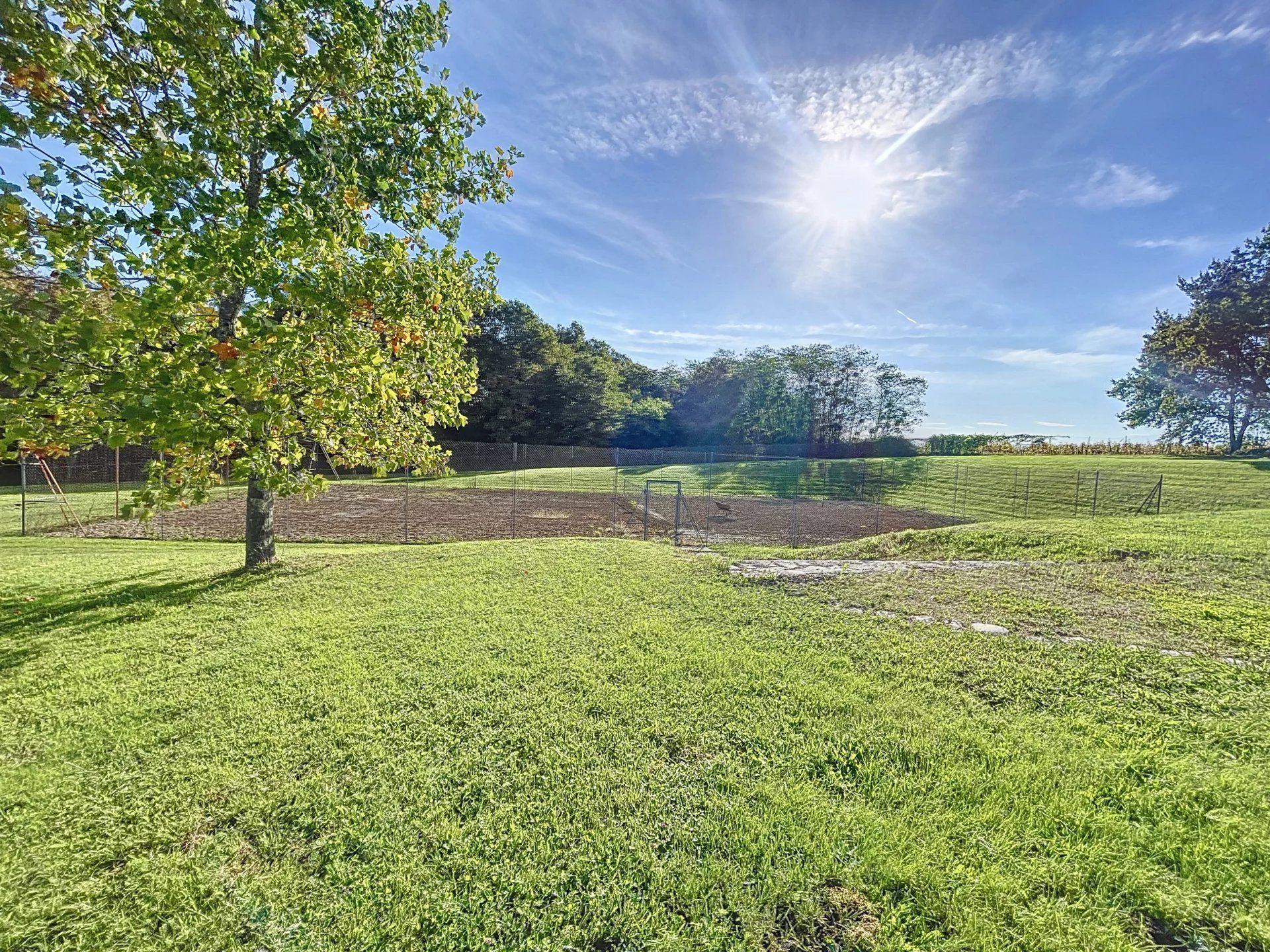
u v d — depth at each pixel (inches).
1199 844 80.4
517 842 85.3
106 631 185.3
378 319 207.9
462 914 72.8
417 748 112.3
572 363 1603.1
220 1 166.4
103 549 392.2
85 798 98.8
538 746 111.7
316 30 209.9
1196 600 189.9
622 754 108.4
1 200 113.9
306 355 179.0
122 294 140.3
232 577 253.3
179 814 93.9
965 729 115.0
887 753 106.6
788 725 118.5
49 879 80.4
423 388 251.4
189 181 153.7
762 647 164.2
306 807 94.8
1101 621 174.9
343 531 551.5
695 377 1994.3
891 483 1027.9
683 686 138.3
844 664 150.3
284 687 142.3
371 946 68.6
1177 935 66.9
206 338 159.2
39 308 125.0
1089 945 65.2
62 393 152.8
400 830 88.5
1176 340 1133.7
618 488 1000.2
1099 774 98.0
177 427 148.9
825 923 69.7
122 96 166.1
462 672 148.7
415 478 1075.9
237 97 180.4
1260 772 97.7
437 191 242.7
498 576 251.9
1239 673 136.6
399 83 237.3
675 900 74.0
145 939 70.7
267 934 70.7
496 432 1456.7
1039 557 268.4
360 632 181.6
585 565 272.5
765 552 327.6
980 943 66.1
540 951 67.2
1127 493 751.1
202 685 144.4
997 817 87.1
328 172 179.2
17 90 136.3
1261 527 308.0
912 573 240.1
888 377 1734.7
